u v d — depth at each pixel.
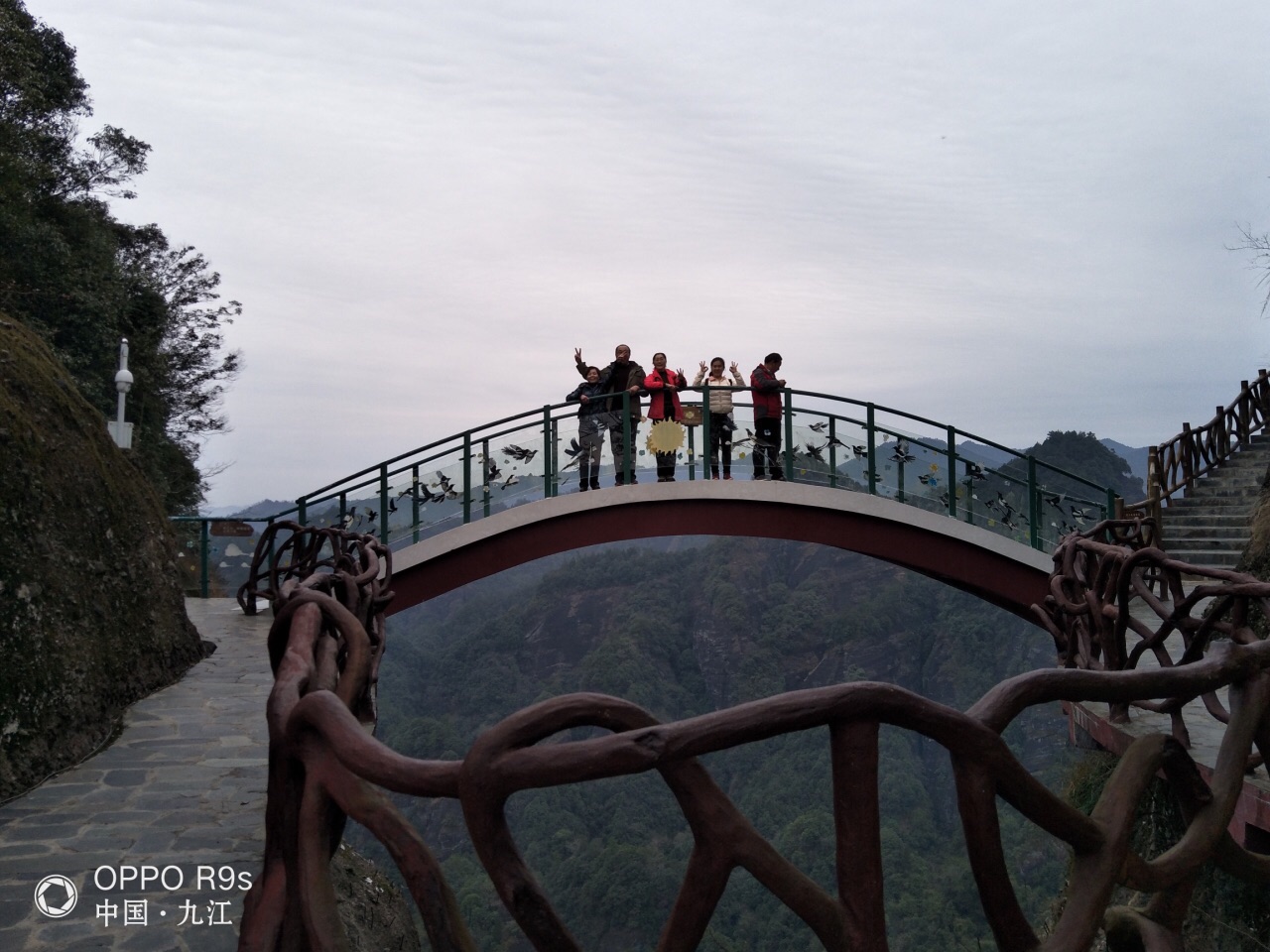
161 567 8.80
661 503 13.21
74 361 17.39
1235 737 2.87
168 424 28.44
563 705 1.95
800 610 88.50
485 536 12.72
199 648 9.30
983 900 2.16
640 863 48.69
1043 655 70.94
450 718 82.38
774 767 60.50
